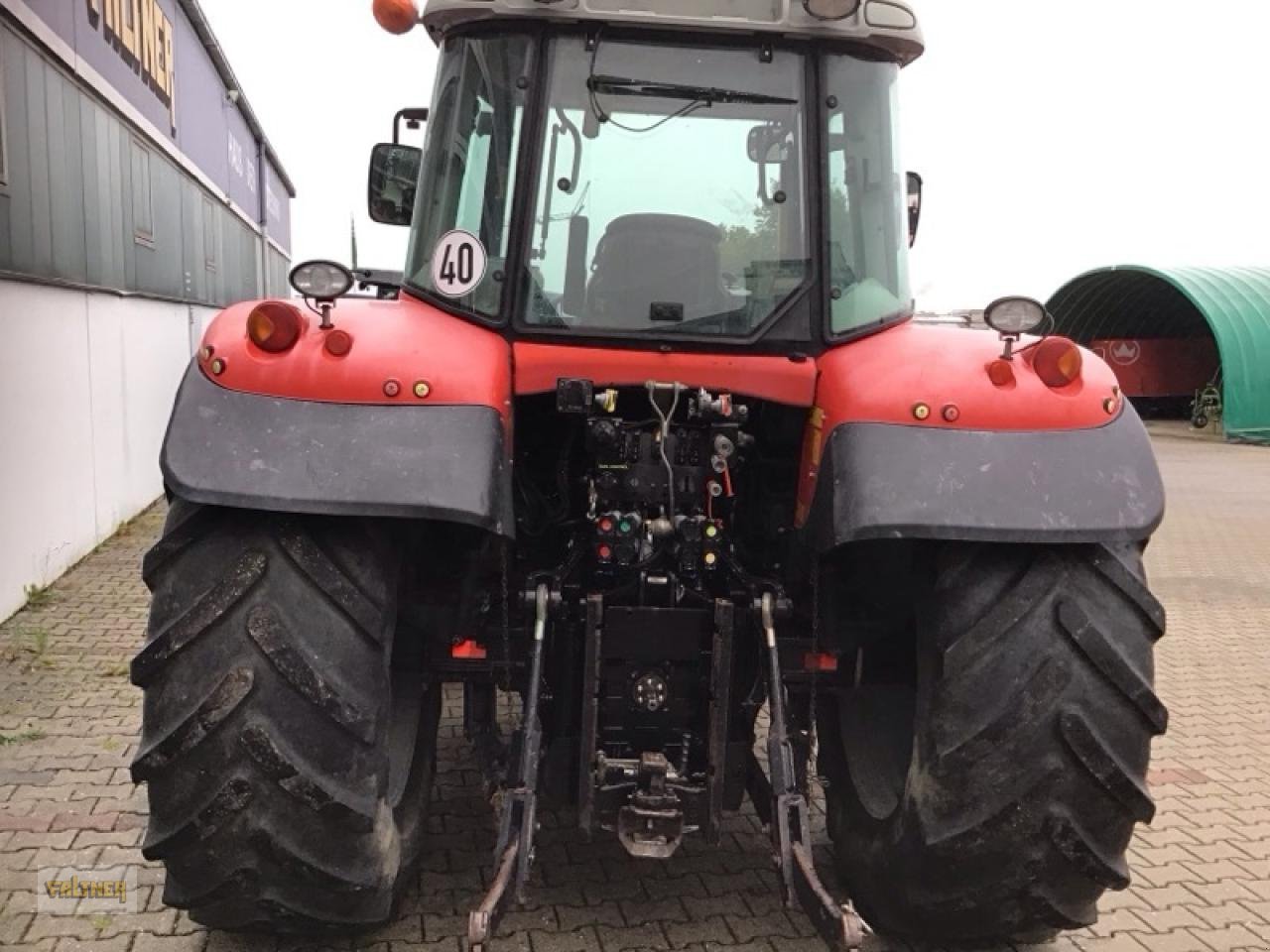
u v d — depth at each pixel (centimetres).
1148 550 964
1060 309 2447
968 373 275
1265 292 2108
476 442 255
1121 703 262
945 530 254
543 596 287
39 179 681
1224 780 447
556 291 296
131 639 564
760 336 296
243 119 1786
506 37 300
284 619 248
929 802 270
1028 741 261
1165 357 2369
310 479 244
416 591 311
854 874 314
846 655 336
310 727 247
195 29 1290
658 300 297
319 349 259
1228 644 665
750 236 301
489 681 320
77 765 404
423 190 313
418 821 308
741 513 329
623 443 295
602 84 299
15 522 616
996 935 299
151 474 974
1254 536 1041
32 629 578
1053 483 260
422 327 283
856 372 284
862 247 311
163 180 1078
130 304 914
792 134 303
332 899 262
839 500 265
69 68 749
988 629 263
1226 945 320
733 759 301
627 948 302
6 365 610
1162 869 367
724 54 302
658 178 300
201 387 255
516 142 297
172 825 249
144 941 295
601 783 285
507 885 252
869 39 304
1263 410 1972
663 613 291
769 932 312
